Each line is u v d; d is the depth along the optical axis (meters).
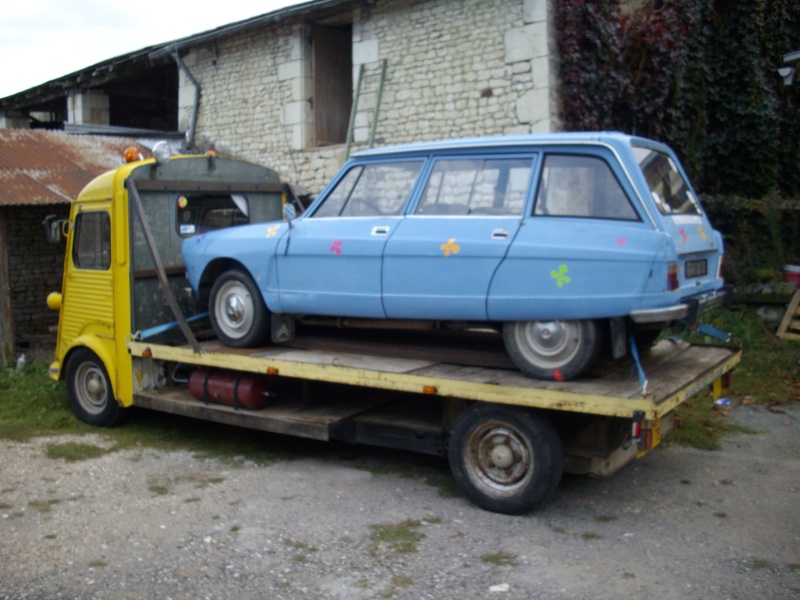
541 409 4.88
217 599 4.04
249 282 6.30
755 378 8.50
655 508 5.22
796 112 12.09
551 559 4.43
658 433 4.86
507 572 4.27
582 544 4.63
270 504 5.38
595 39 10.20
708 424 7.10
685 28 11.05
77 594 4.11
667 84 10.75
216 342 6.89
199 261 6.61
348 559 4.48
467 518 5.06
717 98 11.73
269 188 8.03
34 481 5.90
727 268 10.79
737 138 11.67
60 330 7.76
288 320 6.29
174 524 5.03
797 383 8.30
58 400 8.31
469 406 5.17
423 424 5.67
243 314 6.34
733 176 11.83
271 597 4.05
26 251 13.05
